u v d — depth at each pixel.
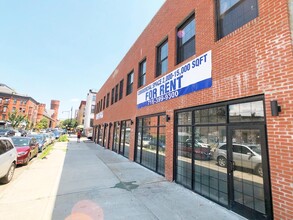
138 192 6.02
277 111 3.80
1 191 6.13
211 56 5.79
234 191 4.71
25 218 4.24
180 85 7.23
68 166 10.08
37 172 8.70
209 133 5.74
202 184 5.84
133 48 13.45
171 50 8.20
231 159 4.85
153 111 9.32
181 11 7.75
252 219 4.18
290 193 3.46
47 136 21.59
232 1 5.49
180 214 4.49
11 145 7.79
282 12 3.95
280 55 3.88
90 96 55.84
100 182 7.12
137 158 11.30
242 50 4.75
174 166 7.24
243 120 4.64
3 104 67.00
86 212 4.56
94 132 29.97
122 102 15.00
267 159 3.97
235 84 4.85
